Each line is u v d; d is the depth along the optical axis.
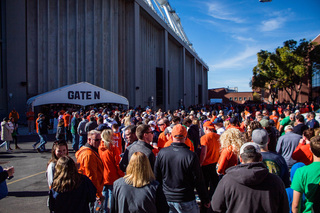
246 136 4.56
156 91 38.25
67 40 25.72
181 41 49.19
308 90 56.81
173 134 3.30
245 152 2.35
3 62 23.52
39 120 10.47
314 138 2.69
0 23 23.72
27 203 5.14
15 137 11.15
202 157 4.77
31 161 8.91
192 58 61.88
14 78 23.52
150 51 36.78
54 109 20.81
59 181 2.66
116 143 5.40
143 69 34.00
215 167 5.04
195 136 5.84
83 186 2.78
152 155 3.72
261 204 2.11
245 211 2.13
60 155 3.41
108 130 4.37
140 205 2.38
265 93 85.00
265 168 2.14
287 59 39.22
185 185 3.14
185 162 3.11
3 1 23.64
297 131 6.31
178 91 50.34
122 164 3.93
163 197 2.49
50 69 25.11
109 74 27.55
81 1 26.52
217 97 99.44
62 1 25.78
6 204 5.08
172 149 3.25
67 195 2.65
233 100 98.00
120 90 29.05
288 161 4.73
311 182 2.55
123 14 29.91
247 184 2.12
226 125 6.53
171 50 46.56
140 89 31.73
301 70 38.50
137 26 30.62
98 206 4.34
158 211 2.47
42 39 24.95
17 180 6.73
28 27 24.58
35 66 24.72
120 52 29.19
